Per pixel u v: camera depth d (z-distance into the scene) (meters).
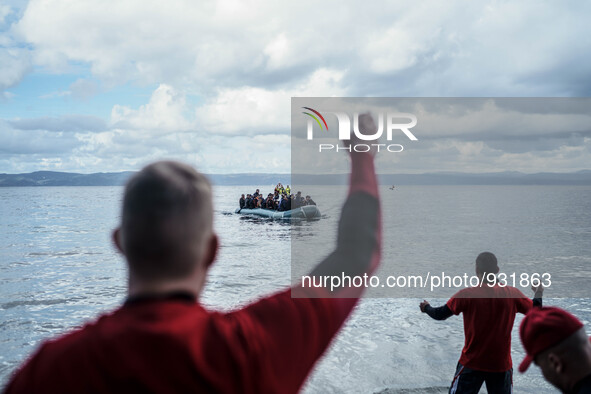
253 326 0.70
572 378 1.62
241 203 40.97
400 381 5.46
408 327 7.53
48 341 0.72
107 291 10.94
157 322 0.68
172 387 0.64
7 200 89.62
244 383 0.66
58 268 14.30
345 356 6.25
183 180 0.74
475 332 3.94
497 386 3.95
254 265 13.91
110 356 0.65
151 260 0.71
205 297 9.87
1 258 16.48
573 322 1.65
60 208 58.97
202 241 0.74
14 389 0.67
